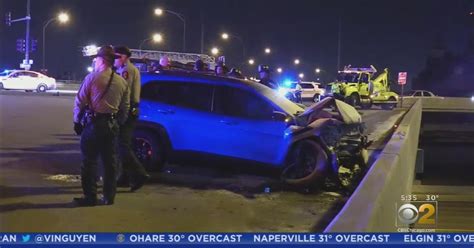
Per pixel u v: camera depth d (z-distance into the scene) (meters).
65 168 10.30
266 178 9.93
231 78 9.88
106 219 6.87
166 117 9.74
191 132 9.67
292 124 9.28
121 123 7.51
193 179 9.66
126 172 8.66
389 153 8.36
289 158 9.28
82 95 7.09
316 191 9.07
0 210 7.12
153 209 7.50
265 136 9.32
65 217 6.88
